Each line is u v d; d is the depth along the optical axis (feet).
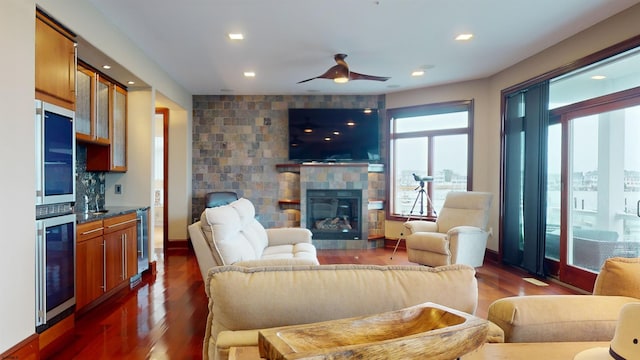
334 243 20.57
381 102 21.47
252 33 12.37
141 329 9.34
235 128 21.38
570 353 3.62
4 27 6.59
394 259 17.90
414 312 3.64
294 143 21.12
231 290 3.95
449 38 12.92
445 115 19.61
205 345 4.29
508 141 16.44
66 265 8.65
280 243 13.08
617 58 11.43
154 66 15.15
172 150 20.24
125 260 12.46
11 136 6.77
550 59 13.84
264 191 21.47
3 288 6.57
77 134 11.32
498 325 4.36
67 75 8.84
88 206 13.48
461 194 16.10
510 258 16.29
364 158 21.25
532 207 14.69
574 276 13.01
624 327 2.91
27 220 7.18
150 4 10.19
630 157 11.05
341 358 2.73
